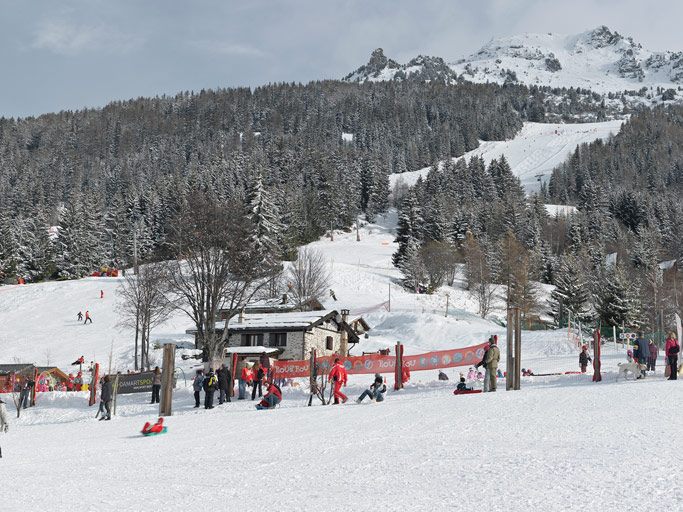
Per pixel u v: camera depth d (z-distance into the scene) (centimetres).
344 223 17312
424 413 1739
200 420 2127
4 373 3909
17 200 18375
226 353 5216
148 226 14250
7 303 9025
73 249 12400
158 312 5894
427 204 16888
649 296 8356
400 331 7625
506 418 1508
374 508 751
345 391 3041
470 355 2955
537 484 818
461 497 779
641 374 2480
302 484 941
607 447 1052
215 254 4466
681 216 16200
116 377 3058
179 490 958
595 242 14538
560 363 4322
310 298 7338
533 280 11031
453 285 11656
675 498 709
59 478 1138
